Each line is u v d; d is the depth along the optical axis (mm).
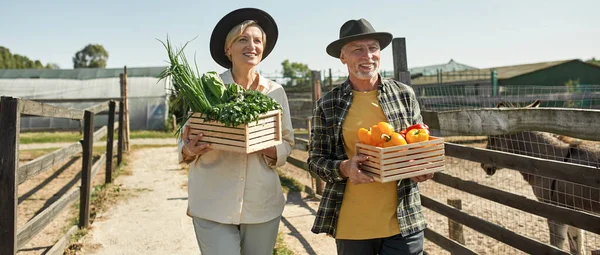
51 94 23562
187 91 2375
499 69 30641
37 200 6828
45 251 4598
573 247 3627
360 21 2404
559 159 3576
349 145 2479
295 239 4707
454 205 4008
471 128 3416
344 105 2502
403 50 4059
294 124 15961
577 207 3408
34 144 15680
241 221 2508
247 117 2213
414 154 2154
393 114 2455
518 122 3006
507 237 2869
